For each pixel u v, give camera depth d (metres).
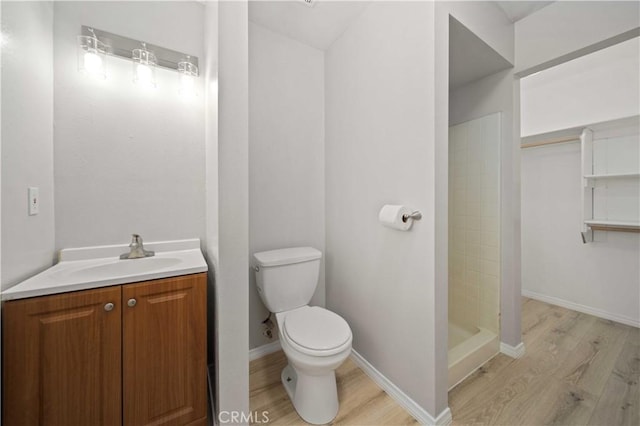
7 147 0.85
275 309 1.53
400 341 1.33
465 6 1.28
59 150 1.19
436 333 1.15
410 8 1.24
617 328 2.08
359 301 1.65
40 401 0.85
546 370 1.57
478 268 1.88
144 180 1.39
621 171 2.12
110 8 1.30
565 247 2.48
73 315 0.90
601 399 1.33
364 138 1.58
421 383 1.21
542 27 1.53
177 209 1.47
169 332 1.05
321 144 2.01
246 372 1.13
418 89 1.21
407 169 1.28
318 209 2.00
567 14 1.44
